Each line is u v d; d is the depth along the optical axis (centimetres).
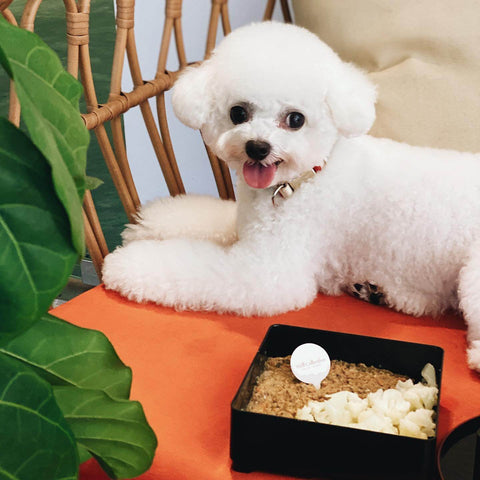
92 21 180
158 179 181
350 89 101
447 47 121
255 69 97
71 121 39
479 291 100
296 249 112
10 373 39
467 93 120
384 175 110
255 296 108
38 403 39
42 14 186
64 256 36
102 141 122
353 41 128
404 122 124
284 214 111
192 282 109
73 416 49
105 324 106
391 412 79
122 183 129
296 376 88
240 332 105
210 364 97
